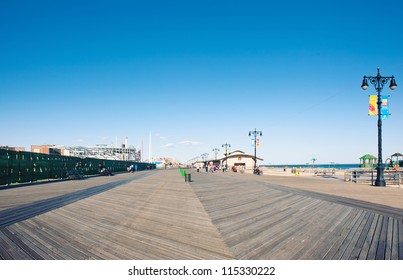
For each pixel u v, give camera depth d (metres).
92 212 8.50
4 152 18.58
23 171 20.78
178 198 11.72
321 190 15.39
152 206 9.62
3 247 5.25
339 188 16.72
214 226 6.82
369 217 7.91
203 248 5.22
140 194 13.12
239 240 5.71
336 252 5.04
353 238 5.87
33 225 6.85
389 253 4.99
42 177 23.44
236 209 9.12
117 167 50.00
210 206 9.66
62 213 8.31
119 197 11.98
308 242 5.60
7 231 6.30
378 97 18.83
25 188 16.39
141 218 7.68
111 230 6.40
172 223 7.11
